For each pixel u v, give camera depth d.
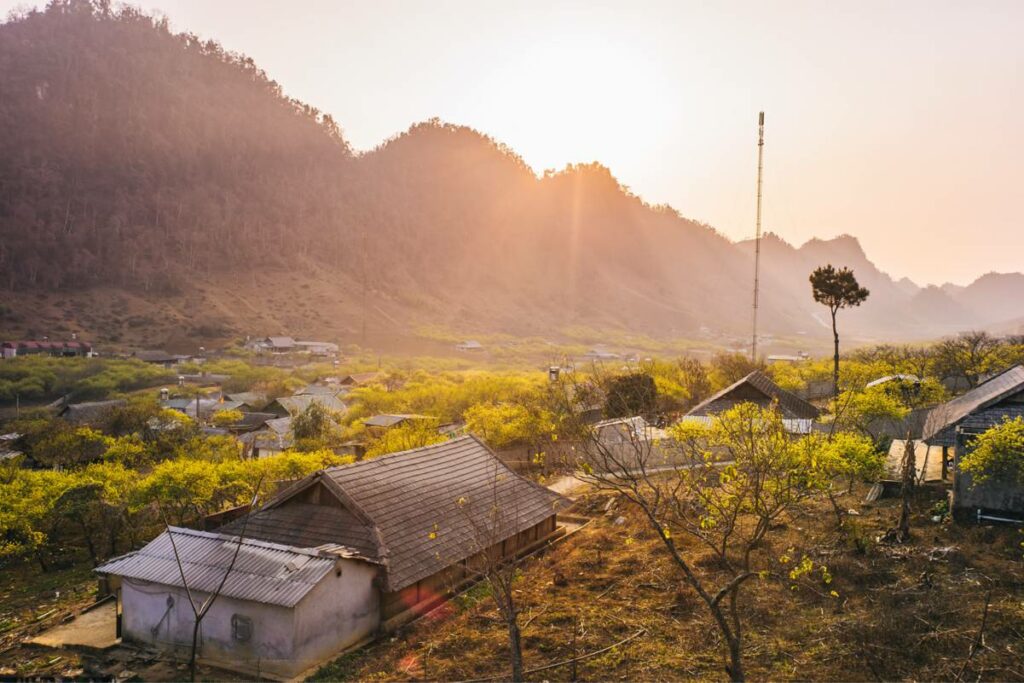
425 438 39.56
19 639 19.44
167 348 144.12
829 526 22.38
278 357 142.12
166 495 29.00
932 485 24.84
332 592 17.30
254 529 20.59
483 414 41.81
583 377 49.03
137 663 17.20
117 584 22.47
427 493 22.50
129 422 54.88
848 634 15.42
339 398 86.50
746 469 16.70
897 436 34.47
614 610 18.12
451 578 20.92
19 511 28.97
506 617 14.06
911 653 14.42
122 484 31.69
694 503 18.72
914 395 39.28
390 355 159.25
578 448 22.42
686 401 57.34
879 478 25.36
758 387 44.22
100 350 132.50
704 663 14.89
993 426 21.30
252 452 55.50
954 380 53.50
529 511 24.61
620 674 14.72
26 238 172.25
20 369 94.69
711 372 69.81
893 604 16.72
